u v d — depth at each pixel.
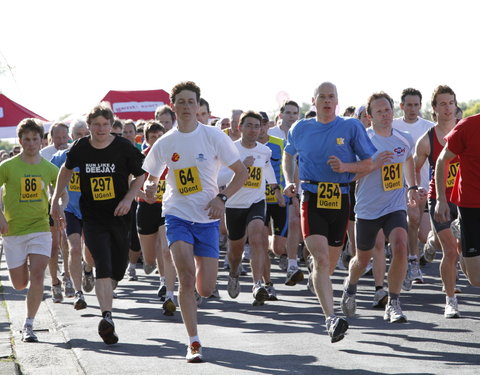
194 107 11.04
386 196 13.46
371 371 9.82
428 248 18.09
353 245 18.94
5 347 12.05
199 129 11.06
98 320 14.41
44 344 12.33
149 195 12.05
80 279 15.61
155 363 10.63
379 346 11.42
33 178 12.80
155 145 11.36
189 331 10.72
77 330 13.37
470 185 11.07
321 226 11.64
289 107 21.08
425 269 20.73
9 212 12.80
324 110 11.76
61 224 14.67
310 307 15.40
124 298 17.41
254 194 15.89
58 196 12.71
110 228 12.40
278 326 13.30
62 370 10.53
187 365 10.44
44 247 12.80
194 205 10.97
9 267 12.86
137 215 16.70
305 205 11.75
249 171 15.87
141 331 13.22
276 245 17.78
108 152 12.34
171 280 15.05
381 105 14.20
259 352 11.19
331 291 11.30
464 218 11.16
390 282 13.38
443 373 9.62
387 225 13.47
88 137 12.53
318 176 11.83
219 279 20.28
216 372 9.98
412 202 14.69
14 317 15.03
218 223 11.23
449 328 12.68
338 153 11.76
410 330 12.57
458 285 17.86
